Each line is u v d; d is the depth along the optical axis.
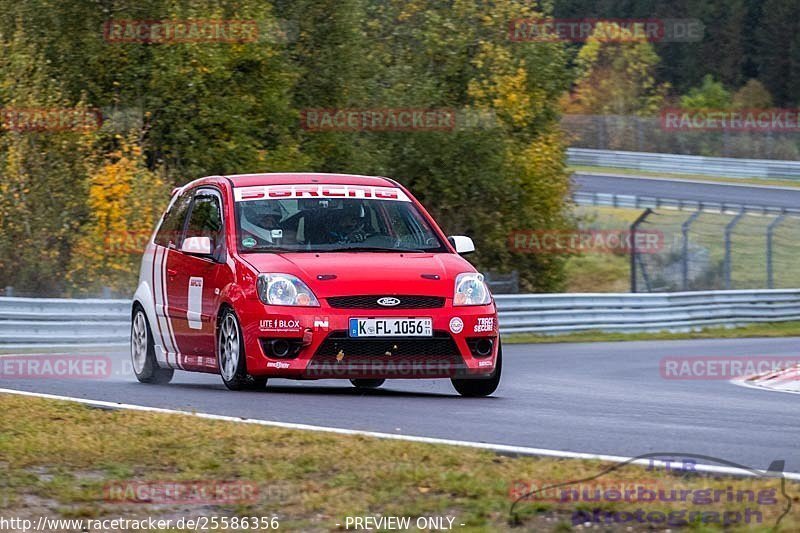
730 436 19.80
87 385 27.33
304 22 81.06
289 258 25.08
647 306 74.38
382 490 14.35
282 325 23.88
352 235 26.34
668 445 18.27
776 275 107.06
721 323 80.12
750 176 156.00
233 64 74.94
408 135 87.31
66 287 67.06
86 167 66.69
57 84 70.50
